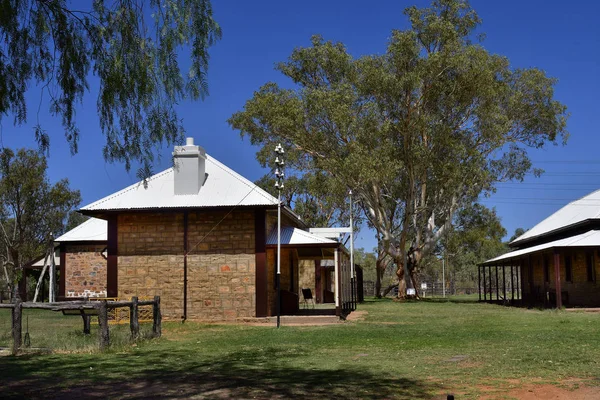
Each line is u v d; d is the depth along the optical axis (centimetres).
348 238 3984
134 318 1619
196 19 1005
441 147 3875
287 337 1712
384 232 4316
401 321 2317
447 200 4284
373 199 4259
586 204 3888
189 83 1007
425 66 3672
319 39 4031
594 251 3203
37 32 952
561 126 4066
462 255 7769
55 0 957
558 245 2916
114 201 2480
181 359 1282
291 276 2984
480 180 3931
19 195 5031
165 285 2430
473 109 3925
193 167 2495
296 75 4097
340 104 3700
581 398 814
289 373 1070
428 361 1188
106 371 1114
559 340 1483
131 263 2458
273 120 3816
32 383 992
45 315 2858
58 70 978
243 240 2408
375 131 3681
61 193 5222
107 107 988
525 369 1049
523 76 4059
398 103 3722
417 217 4578
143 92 989
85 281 3131
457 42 3759
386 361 1203
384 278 9094
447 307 3388
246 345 1540
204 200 2438
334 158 3838
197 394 883
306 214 5353
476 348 1370
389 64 3797
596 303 3186
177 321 2350
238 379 1011
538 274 4166
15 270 4453
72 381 1008
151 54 1002
